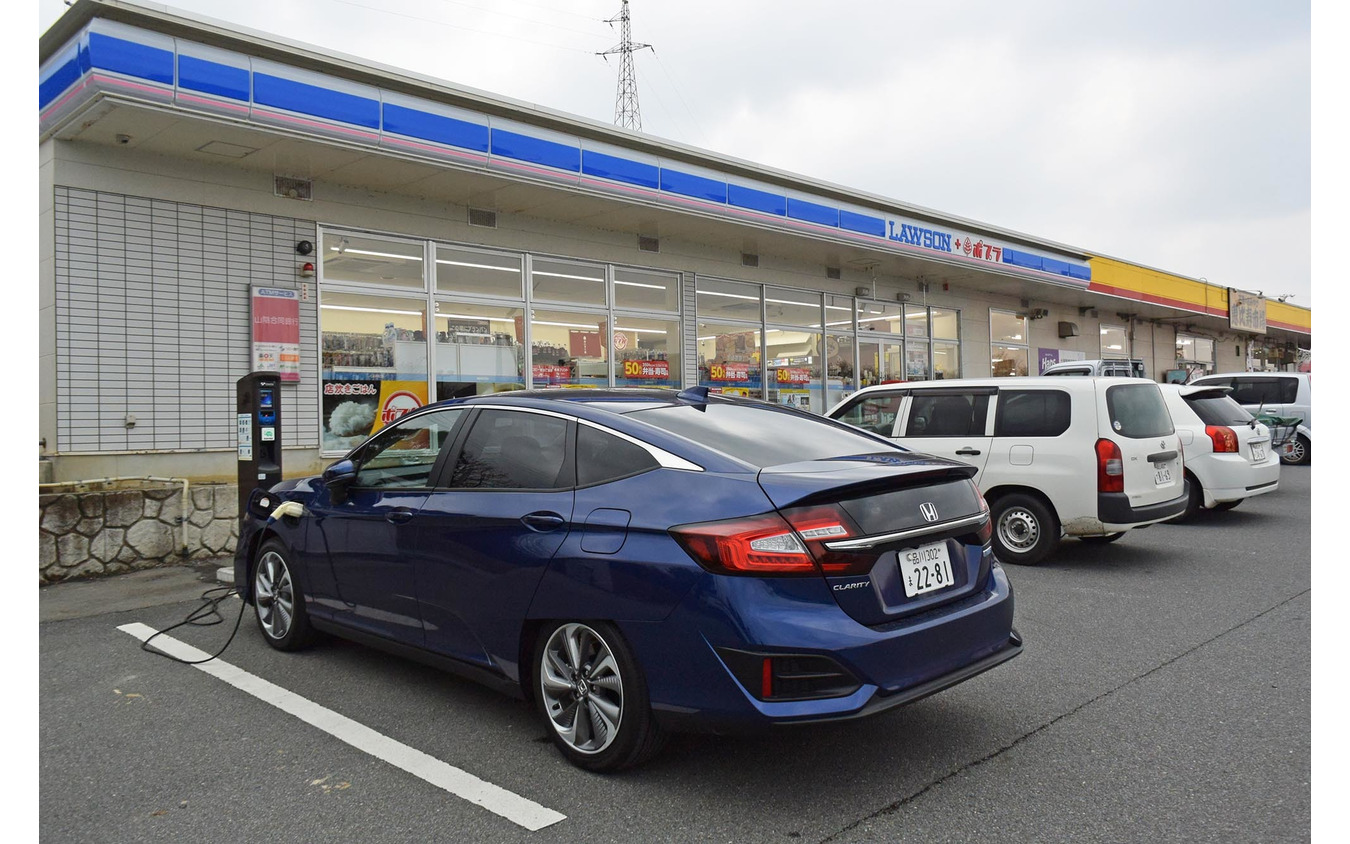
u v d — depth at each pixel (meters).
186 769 3.48
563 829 2.97
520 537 3.63
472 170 9.63
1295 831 2.91
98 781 3.37
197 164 8.96
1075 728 3.84
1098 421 7.12
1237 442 9.63
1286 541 8.45
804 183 13.91
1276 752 3.54
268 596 5.18
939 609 3.34
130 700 4.28
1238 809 3.07
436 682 4.55
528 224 11.91
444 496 4.06
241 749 3.67
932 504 3.43
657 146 11.90
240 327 9.18
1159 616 5.74
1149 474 7.16
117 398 8.33
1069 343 23.36
